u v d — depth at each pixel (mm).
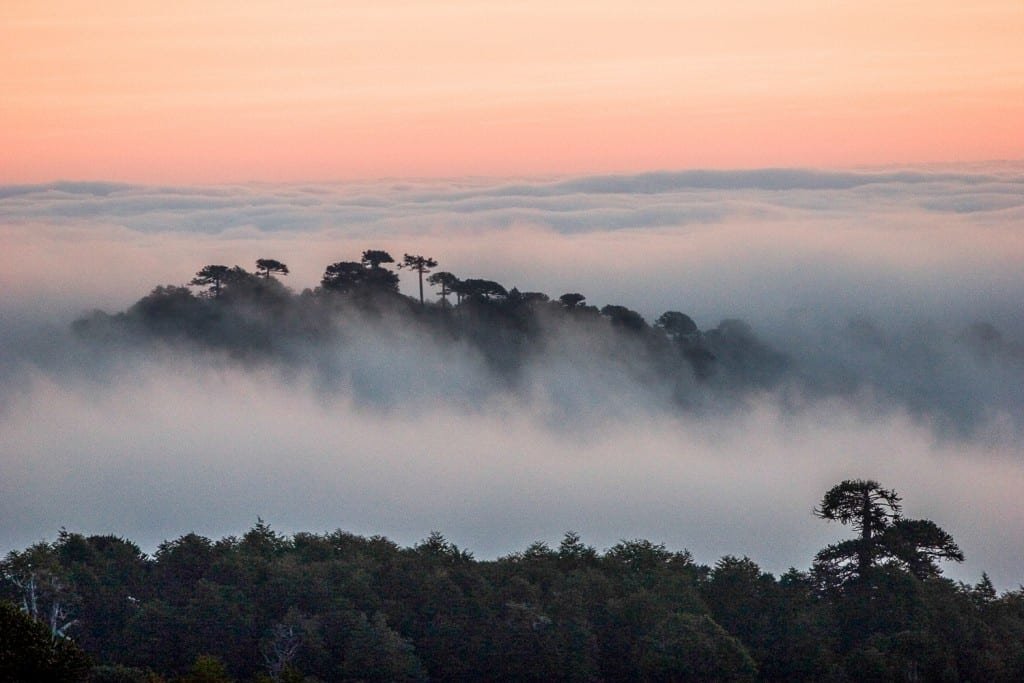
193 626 183750
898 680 182500
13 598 186000
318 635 181875
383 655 177750
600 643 191500
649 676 184000
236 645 182625
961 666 191125
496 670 184750
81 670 117125
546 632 185625
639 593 198000
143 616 185625
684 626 186750
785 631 197500
